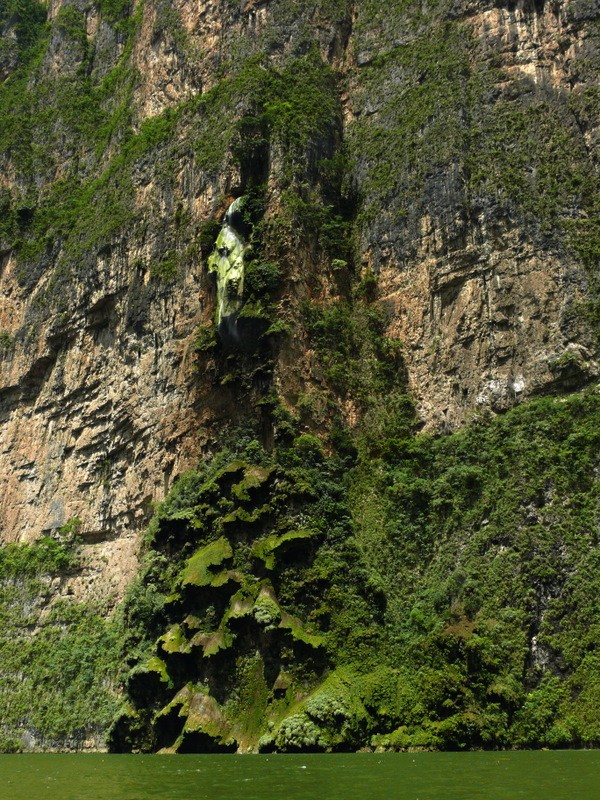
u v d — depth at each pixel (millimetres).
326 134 55750
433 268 49812
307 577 41250
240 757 33969
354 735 36031
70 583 56938
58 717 50250
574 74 50000
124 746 41656
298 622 40062
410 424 47750
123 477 56625
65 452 61156
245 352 49562
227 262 51688
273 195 52156
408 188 52250
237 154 54344
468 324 47656
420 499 44281
